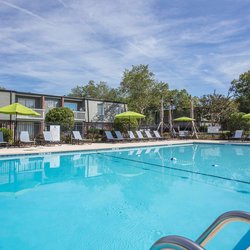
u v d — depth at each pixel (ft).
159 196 21.42
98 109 102.06
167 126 95.86
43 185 25.48
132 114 70.54
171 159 44.24
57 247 12.32
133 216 16.60
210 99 114.52
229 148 61.36
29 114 50.67
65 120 73.20
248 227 14.06
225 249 11.86
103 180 27.96
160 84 122.83
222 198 20.77
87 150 50.03
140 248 12.37
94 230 14.33
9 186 24.98
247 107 135.23
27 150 45.78
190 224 15.33
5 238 13.25
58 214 16.92
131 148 57.98
